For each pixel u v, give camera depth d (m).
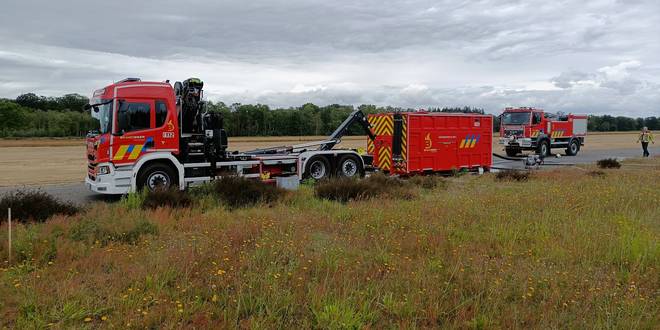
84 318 4.97
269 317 4.95
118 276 6.09
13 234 7.83
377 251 7.41
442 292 5.75
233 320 4.92
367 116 20.05
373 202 11.98
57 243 7.38
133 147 13.29
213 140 14.79
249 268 6.38
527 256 7.41
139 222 8.77
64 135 68.50
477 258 7.12
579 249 7.59
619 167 24.48
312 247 7.61
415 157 18.89
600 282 6.21
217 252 7.04
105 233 8.22
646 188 14.46
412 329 4.79
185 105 14.52
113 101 13.08
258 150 17.38
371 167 18.75
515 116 33.62
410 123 18.66
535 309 5.41
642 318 5.20
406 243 7.91
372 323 4.99
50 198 10.45
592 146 52.75
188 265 6.36
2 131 68.81
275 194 12.64
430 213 10.34
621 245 7.54
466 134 20.73
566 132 36.38
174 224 9.27
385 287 5.86
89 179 14.11
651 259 7.14
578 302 5.54
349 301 5.29
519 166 26.58
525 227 9.12
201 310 5.16
